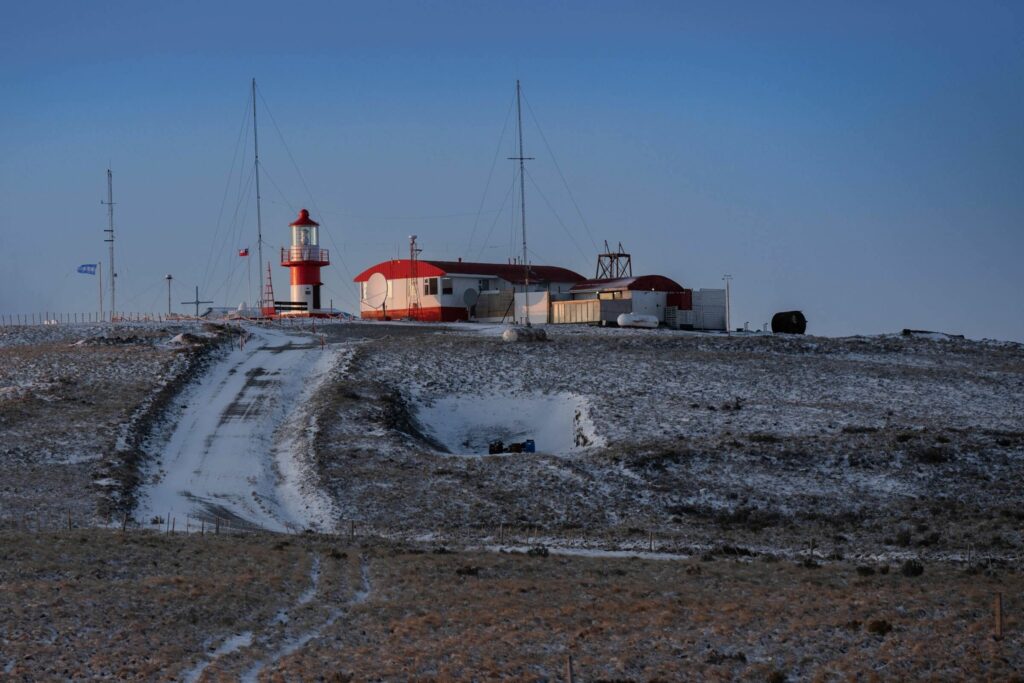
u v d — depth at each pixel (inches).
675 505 2098.9
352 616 1237.7
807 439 2469.2
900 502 2089.1
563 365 3324.3
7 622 1128.2
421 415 2903.5
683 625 1217.4
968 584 1421.0
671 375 3223.4
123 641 1096.2
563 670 1061.8
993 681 1037.8
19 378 3125.0
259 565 1483.8
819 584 1424.7
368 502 2121.1
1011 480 2210.9
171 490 2197.3
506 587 1395.2
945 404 2957.7
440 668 1055.0
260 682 1003.3
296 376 3243.1
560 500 2128.4
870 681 1039.6
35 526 1781.5
